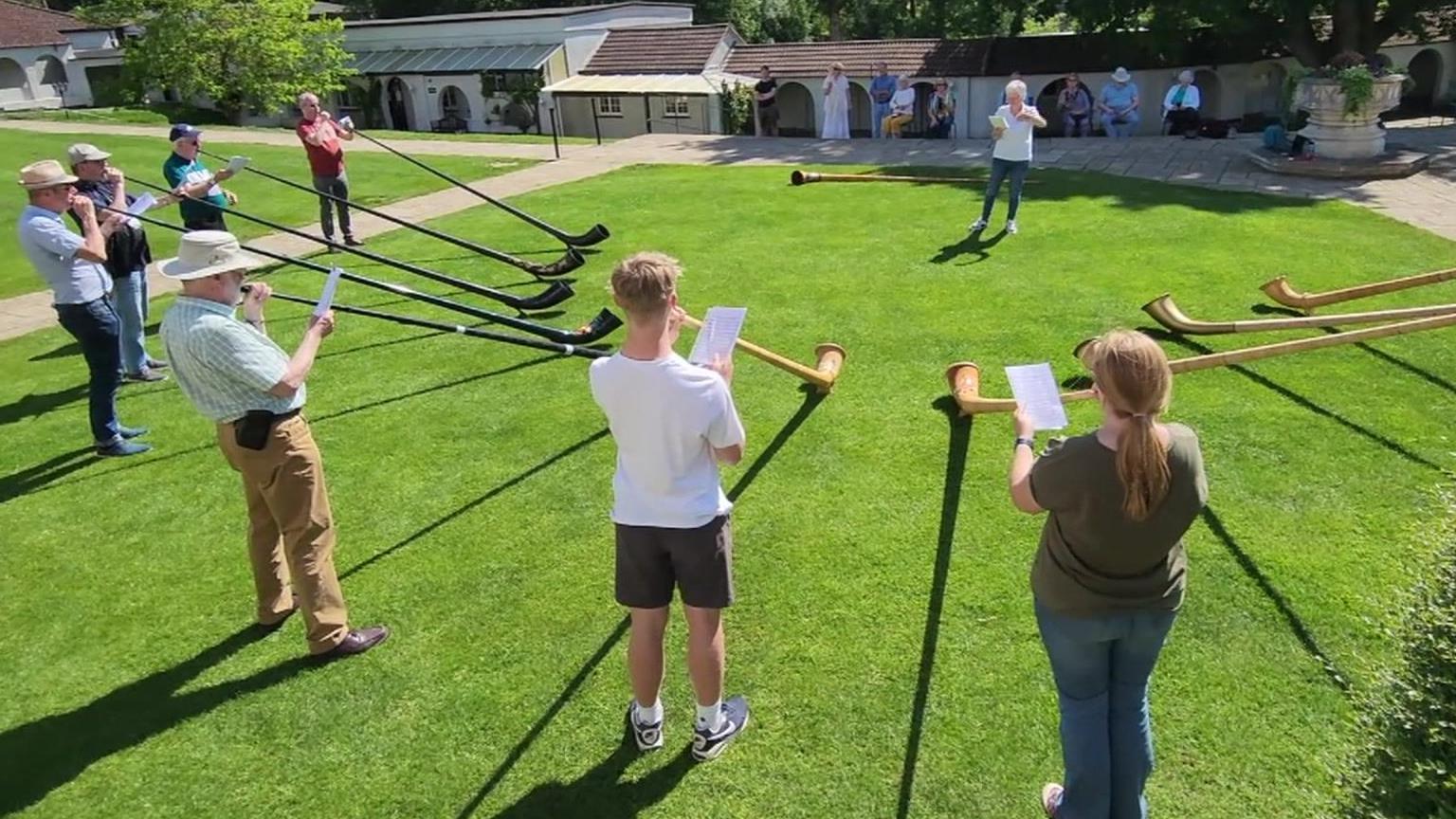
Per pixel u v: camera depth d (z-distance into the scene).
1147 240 10.59
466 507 5.89
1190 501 2.86
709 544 3.57
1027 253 10.30
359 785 3.86
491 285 10.38
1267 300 8.56
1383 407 6.46
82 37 40.78
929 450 6.22
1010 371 3.54
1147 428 2.77
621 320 8.05
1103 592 2.96
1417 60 26.55
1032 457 3.24
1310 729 3.82
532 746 4.01
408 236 12.77
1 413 7.79
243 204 15.23
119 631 4.91
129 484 6.48
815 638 4.54
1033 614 4.62
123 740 4.16
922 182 14.34
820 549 5.23
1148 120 24.27
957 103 25.19
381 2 45.31
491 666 4.50
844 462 6.14
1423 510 5.23
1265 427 6.24
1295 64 24.12
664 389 3.38
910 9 43.38
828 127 23.20
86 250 6.44
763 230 11.87
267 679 4.49
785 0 47.22
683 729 4.04
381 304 9.90
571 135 33.28
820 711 4.09
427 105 35.25
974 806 3.59
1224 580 4.73
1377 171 14.04
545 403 7.32
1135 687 3.12
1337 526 5.14
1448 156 15.53
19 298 11.21
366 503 6.00
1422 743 2.49
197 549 5.66
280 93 29.64
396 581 5.17
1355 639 4.29
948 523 5.41
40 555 5.66
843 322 8.55
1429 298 8.50
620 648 4.57
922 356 7.72
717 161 17.72
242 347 4.11
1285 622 4.43
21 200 15.86
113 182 7.91
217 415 4.23
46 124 25.55
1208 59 23.80
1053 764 3.75
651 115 31.77
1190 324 7.39
